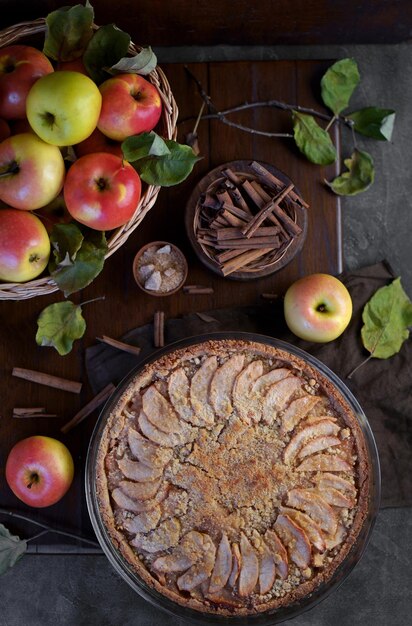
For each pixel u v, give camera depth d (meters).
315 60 1.06
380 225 1.12
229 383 0.95
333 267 1.04
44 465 0.96
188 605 0.92
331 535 0.94
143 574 0.93
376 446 1.01
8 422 1.01
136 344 1.02
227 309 1.03
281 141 1.05
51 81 0.82
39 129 0.84
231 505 0.94
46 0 1.00
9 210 0.86
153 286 1.00
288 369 0.96
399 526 1.08
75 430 1.01
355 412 0.97
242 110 1.05
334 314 0.99
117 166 0.86
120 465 0.94
